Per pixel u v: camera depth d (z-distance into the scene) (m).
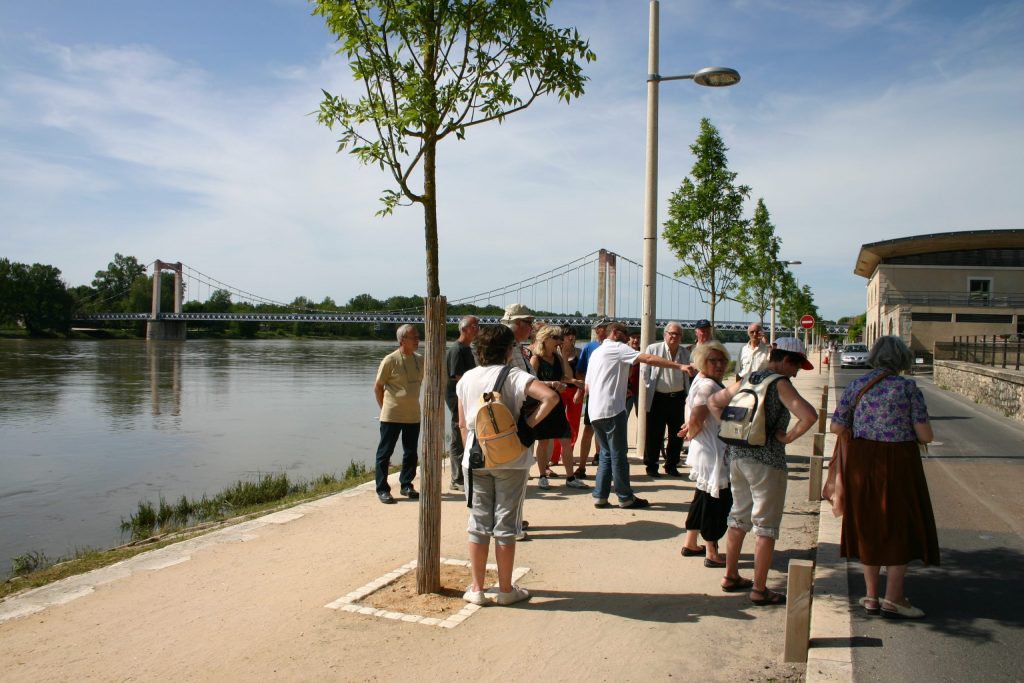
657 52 9.39
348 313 100.50
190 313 106.50
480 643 4.10
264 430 19.94
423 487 4.80
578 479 8.15
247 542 6.04
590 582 5.07
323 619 4.42
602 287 59.47
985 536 6.37
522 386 4.58
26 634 4.24
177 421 22.09
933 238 47.25
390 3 4.54
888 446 4.41
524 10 4.66
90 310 117.50
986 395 17.59
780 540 6.09
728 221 15.63
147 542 7.01
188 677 3.70
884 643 4.15
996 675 3.79
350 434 19.09
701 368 5.20
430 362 4.75
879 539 4.43
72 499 11.54
